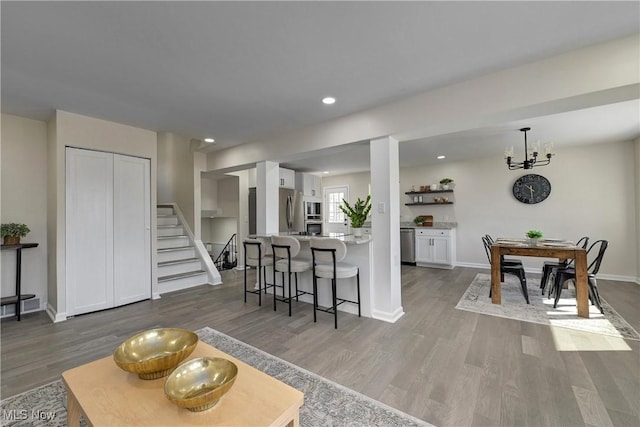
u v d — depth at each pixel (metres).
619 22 1.85
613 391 1.88
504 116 2.59
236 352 2.49
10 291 3.38
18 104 3.08
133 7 1.67
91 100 3.00
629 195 4.82
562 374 2.08
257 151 4.52
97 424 1.05
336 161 6.20
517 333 2.80
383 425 1.62
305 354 2.45
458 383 2.00
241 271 6.03
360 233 3.57
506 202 5.90
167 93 2.85
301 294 3.94
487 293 4.22
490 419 1.65
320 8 1.71
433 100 2.82
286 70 2.44
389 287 3.22
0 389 1.97
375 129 3.22
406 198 7.12
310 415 1.70
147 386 1.28
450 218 6.55
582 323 3.04
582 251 3.24
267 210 4.48
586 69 2.13
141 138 3.97
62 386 2.01
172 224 5.53
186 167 5.41
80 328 3.03
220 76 2.53
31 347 2.60
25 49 2.08
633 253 4.78
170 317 3.36
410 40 2.04
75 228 3.38
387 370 2.18
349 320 3.24
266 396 1.21
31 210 3.51
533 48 2.14
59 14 1.71
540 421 1.63
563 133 4.29
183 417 1.09
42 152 3.60
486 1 1.66
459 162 6.43
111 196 3.69
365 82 2.66
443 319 3.22
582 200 5.19
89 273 3.49
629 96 2.18
